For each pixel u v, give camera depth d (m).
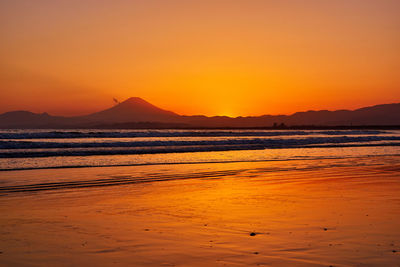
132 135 53.59
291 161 20.75
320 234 6.18
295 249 5.38
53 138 46.38
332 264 4.76
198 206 8.76
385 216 7.53
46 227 6.73
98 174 15.01
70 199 9.74
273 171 16.19
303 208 8.42
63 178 13.75
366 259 4.93
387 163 19.77
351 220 7.19
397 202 9.12
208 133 67.81
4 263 4.77
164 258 5.02
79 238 5.98
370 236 6.04
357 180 13.40
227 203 9.09
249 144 36.34
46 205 8.91
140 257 5.05
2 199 9.66
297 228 6.60
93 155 23.52
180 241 5.82
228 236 6.11
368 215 7.64
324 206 8.64
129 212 8.09
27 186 11.87
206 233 6.30
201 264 4.79
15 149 27.52
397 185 12.16
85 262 4.84
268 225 6.84
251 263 4.82
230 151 27.62
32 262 4.82
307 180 13.45
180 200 9.58
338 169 16.95
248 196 10.12
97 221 7.24
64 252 5.25
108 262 4.85
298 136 64.12
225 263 4.82
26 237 6.03
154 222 7.14
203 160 21.09
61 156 22.58
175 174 15.16
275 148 31.12
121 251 5.31
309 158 22.59
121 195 10.38
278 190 11.19
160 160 20.89
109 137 50.59
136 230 6.52
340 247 5.46
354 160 21.34
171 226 6.81
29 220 7.30
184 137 57.06
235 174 15.19
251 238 5.98
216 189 11.45
